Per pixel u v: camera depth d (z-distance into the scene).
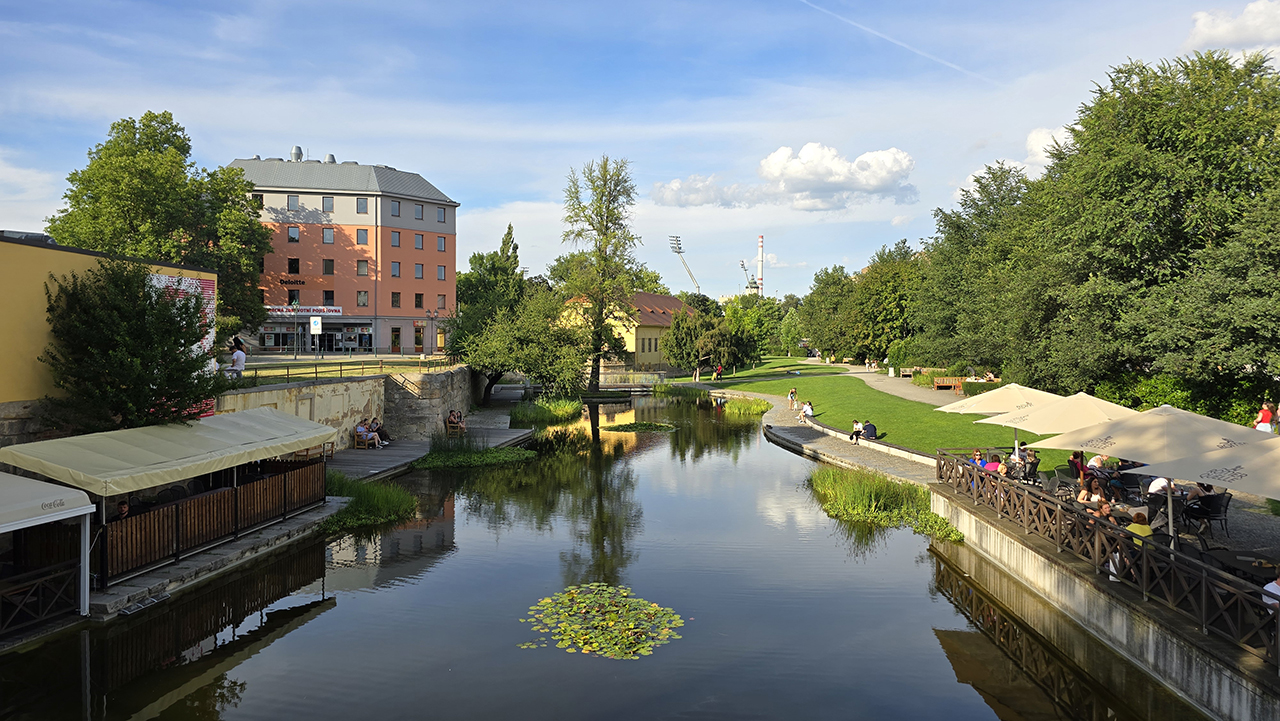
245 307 42.47
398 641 10.47
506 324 41.19
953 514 16.31
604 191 50.84
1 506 9.12
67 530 11.20
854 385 51.38
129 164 33.81
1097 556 10.42
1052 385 27.31
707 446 30.92
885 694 9.02
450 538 16.17
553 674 9.42
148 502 13.48
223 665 9.63
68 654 9.78
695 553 15.07
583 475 23.95
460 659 9.86
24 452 10.77
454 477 23.39
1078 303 23.33
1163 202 20.52
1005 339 29.12
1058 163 29.34
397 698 8.73
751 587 12.97
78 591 10.38
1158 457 9.27
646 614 11.54
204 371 15.04
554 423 38.41
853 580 13.38
